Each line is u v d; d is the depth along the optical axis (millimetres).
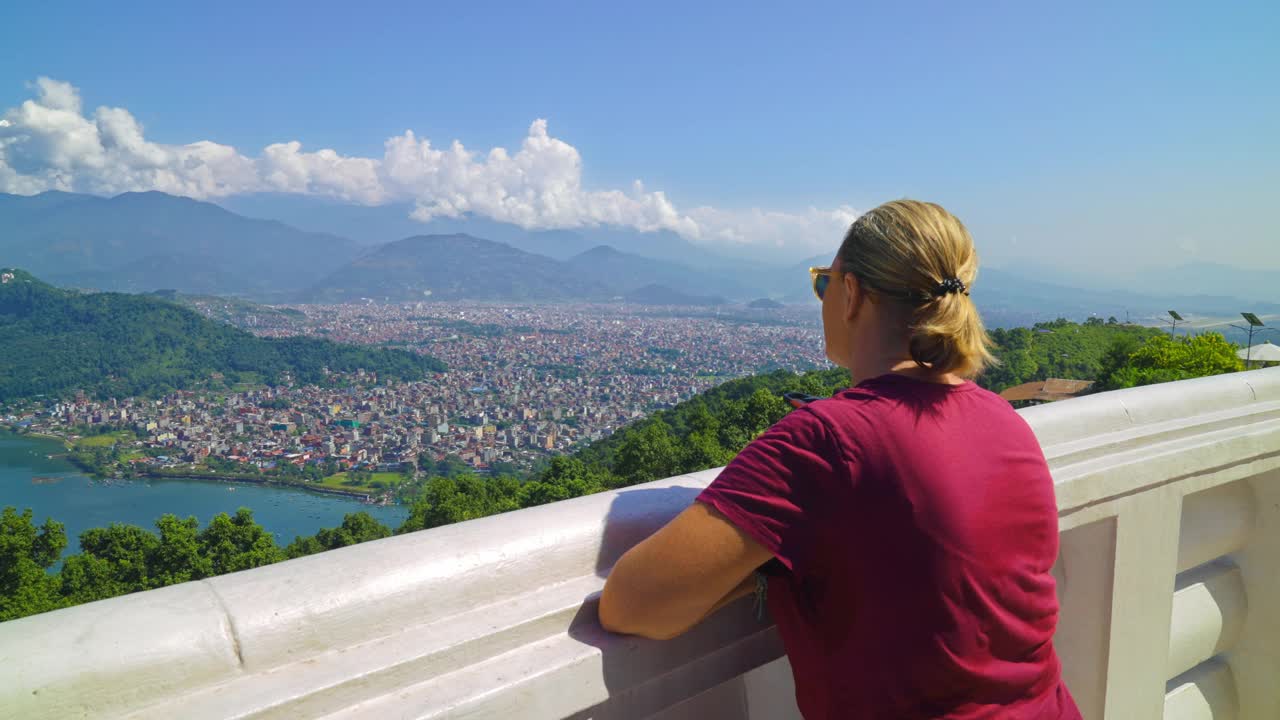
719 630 1346
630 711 1264
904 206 1325
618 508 1369
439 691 1040
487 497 54188
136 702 887
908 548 1115
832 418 1177
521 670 1100
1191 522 2301
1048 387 53125
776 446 1172
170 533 40094
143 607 944
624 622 1169
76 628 890
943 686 1133
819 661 1219
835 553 1148
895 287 1255
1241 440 2182
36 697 822
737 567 1146
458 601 1131
